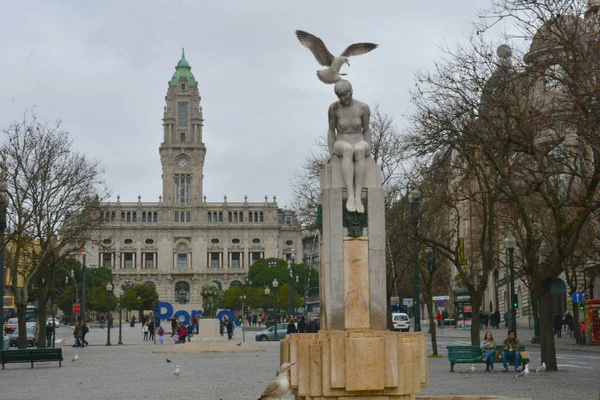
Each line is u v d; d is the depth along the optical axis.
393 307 95.25
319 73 16.53
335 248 15.63
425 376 14.52
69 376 31.09
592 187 24.97
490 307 88.88
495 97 26.94
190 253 199.00
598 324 48.56
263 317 132.12
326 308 15.67
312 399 14.38
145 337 76.06
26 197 43.38
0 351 35.47
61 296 138.25
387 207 44.59
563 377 25.86
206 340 50.75
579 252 44.47
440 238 44.28
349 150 15.85
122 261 196.75
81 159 46.88
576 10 24.48
